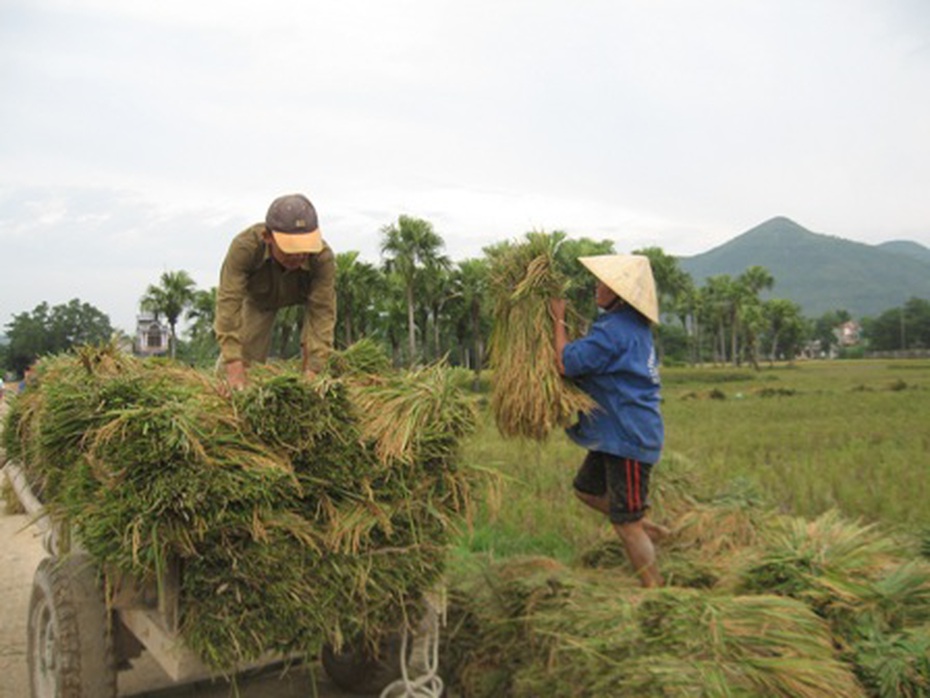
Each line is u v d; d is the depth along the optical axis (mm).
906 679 3033
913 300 187625
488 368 4445
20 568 7227
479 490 3605
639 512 4109
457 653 4160
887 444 14281
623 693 2998
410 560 3355
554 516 7457
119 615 3562
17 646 5129
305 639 3109
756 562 3941
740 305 99188
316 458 3188
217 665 2945
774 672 2947
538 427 4137
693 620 3211
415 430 3352
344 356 4008
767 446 14594
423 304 45781
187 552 2865
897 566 3830
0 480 9797
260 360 5055
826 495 8508
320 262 4672
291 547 3057
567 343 4199
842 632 3381
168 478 2826
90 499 3061
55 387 3602
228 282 4449
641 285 4113
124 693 4238
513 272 4293
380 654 3873
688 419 21969
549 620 3641
